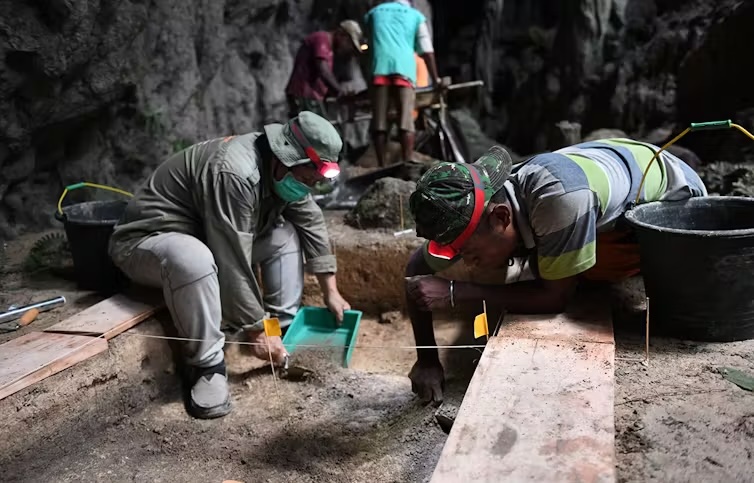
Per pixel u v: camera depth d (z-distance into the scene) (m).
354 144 6.97
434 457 2.32
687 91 5.49
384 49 4.93
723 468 1.53
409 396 2.71
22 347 2.43
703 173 4.22
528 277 2.97
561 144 6.10
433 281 2.29
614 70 6.39
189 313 2.61
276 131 2.71
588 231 2.04
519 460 1.47
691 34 5.76
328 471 2.29
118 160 4.85
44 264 3.49
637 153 2.40
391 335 3.63
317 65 5.52
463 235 1.98
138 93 4.77
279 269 3.18
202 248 2.62
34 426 2.24
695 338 2.17
